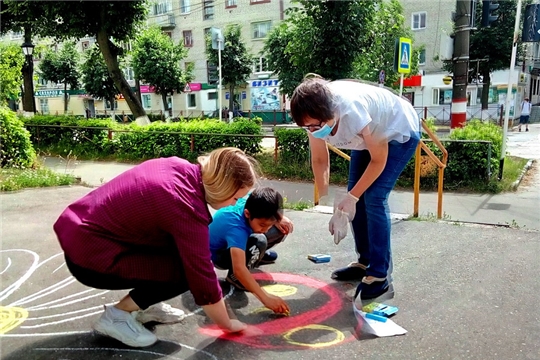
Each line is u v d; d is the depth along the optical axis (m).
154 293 2.12
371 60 11.12
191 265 1.91
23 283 2.87
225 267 2.82
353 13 8.59
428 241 3.62
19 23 15.46
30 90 17.75
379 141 2.45
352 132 2.35
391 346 2.16
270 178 8.44
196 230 1.89
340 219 2.54
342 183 7.83
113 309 2.15
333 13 8.55
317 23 8.72
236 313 2.51
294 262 3.28
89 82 29.36
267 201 2.42
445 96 26.41
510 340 2.20
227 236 2.51
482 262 3.17
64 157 10.95
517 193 7.15
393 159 2.60
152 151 10.18
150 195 1.86
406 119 2.57
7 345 2.14
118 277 1.99
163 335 2.25
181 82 27.98
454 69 8.62
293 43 9.20
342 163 8.12
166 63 26.89
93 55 15.84
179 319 2.39
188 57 32.97
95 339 2.21
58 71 32.75
